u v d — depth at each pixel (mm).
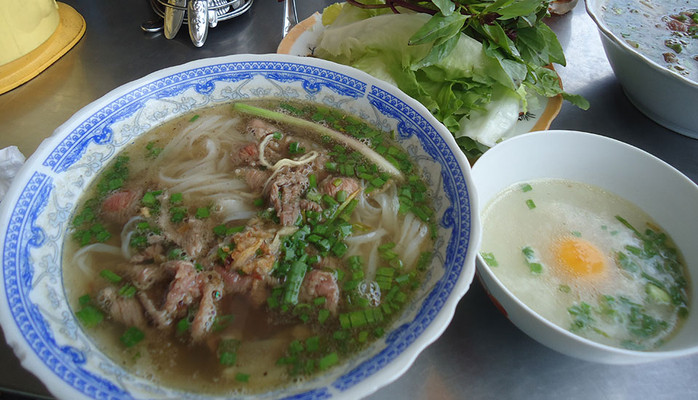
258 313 240
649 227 279
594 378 250
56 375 186
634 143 387
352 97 312
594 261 262
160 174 300
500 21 364
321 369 216
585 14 533
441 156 267
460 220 235
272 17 500
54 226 252
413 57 353
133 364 218
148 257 257
